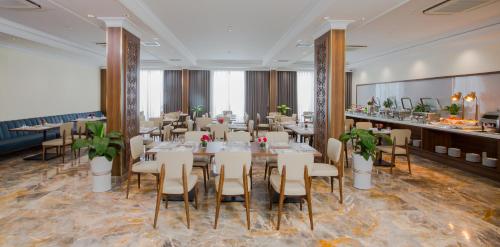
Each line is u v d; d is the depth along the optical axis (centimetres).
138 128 614
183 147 459
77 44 838
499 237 316
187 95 1364
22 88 823
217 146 472
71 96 1051
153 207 395
